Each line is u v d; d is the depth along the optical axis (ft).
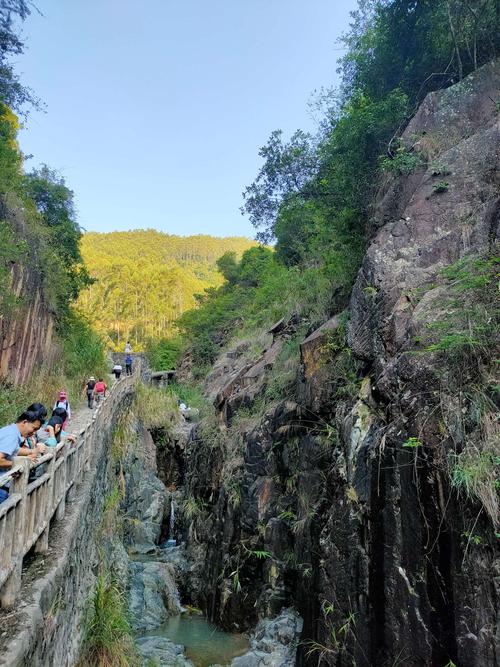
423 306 20.29
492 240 21.02
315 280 43.09
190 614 39.81
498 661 12.85
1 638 11.45
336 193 36.55
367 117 31.96
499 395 15.15
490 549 13.73
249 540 35.24
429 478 16.22
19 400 43.06
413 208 25.54
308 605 26.50
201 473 49.60
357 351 24.71
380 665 17.48
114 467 52.65
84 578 24.88
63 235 76.13
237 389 50.80
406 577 16.70
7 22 42.78
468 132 27.40
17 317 46.50
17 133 69.21
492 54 31.45
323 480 27.66
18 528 13.97
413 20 34.01
